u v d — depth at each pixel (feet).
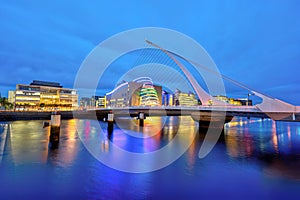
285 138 77.25
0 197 25.57
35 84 255.91
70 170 36.06
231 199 25.63
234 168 38.14
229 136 82.58
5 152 49.57
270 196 26.48
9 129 95.71
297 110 63.16
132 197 25.77
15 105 219.20
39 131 89.04
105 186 29.14
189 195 26.58
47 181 30.71
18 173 34.09
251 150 54.75
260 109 72.02
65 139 70.85
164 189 28.37
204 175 34.12
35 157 44.86
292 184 30.35
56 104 245.04
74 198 25.38
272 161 43.21
